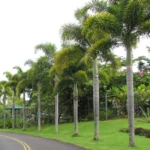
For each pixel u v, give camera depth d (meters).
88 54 22.16
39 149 21.34
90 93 51.62
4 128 61.88
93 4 23.72
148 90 45.47
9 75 61.03
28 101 63.88
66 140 28.16
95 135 26.70
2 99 71.50
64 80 33.72
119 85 53.84
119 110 48.66
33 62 46.06
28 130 50.78
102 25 20.48
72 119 53.88
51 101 57.56
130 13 20.28
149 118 41.06
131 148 20.20
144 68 59.22
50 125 52.94
